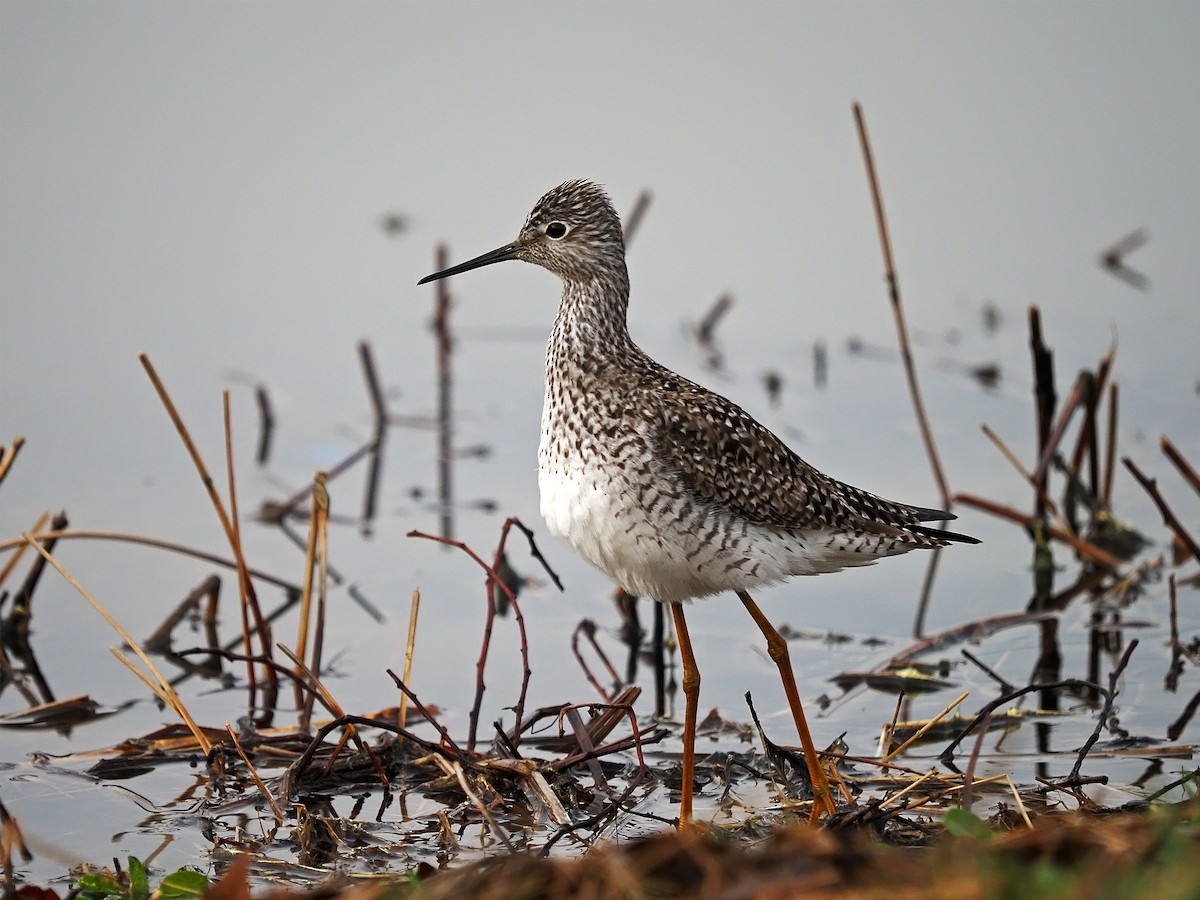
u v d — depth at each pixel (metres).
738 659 13.30
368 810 10.38
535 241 11.35
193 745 11.40
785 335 20.80
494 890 7.17
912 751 11.28
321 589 12.43
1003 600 14.49
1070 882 6.53
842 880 6.88
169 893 8.43
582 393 10.34
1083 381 15.61
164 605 14.22
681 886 7.09
